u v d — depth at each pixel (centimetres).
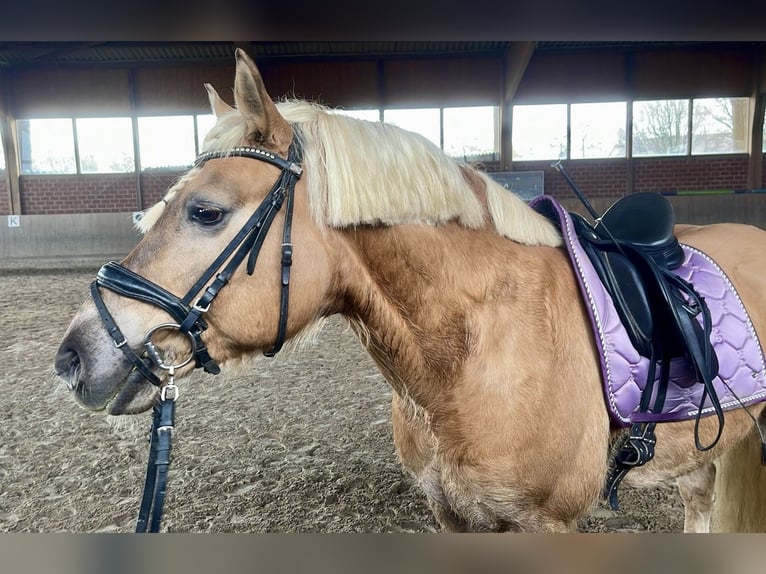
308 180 116
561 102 1141
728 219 1020
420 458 141
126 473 271
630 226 149
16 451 294
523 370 123
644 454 132
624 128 1144
